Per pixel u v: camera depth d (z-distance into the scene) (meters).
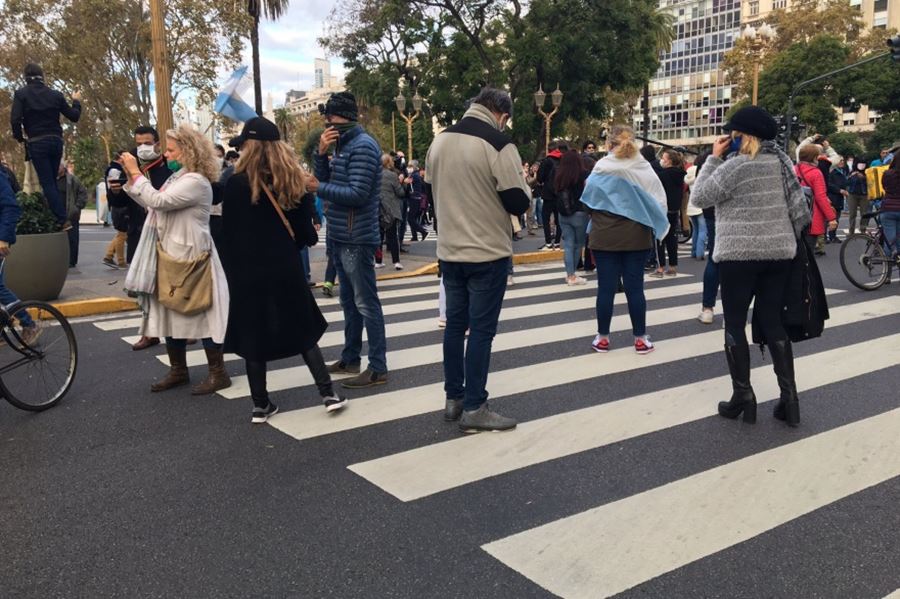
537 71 31.38
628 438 4.16
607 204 5.89
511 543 3.01
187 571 2.84
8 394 4.58
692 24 84.25
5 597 2.67
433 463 3.84
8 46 27.47
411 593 2.67
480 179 4.04
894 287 9.32
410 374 5.56
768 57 44.78
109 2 26.03
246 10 28.86
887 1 62.16
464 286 4.30
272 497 3.47
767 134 4.13
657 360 5.89
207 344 5.07
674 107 87.88
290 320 4.36
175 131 4.76
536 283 10.14
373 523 3.20
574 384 5.24
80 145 36.78
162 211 4.73
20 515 3.31
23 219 7.75
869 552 2.91
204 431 4.36
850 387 5.05
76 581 2.77
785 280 4.29
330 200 4.86
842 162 16.81
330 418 4.56
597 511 3.28
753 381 5.28
